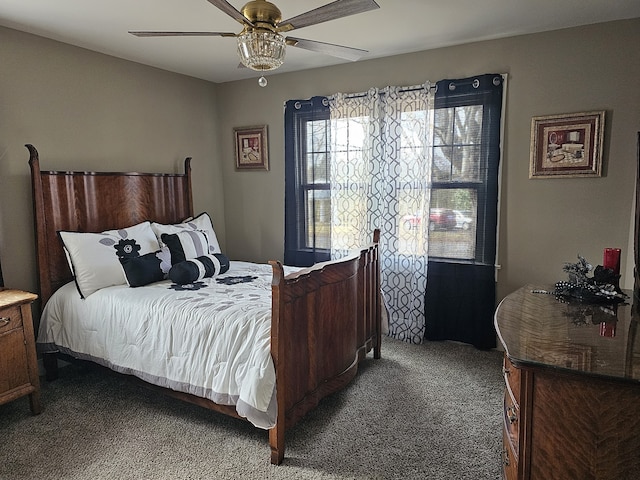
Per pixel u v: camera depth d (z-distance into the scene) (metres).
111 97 3.57
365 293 3.05
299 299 2.21
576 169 3.09
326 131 3.99
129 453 2.21
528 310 1.85
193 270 3.05
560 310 1.85
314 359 2.37
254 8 1.86
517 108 3.25
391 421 2.47
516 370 1.41
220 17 2.72
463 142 3.43
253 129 4.44
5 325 2.44
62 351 2.92
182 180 4.12
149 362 2.47
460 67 3.42
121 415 2.59
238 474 2.04
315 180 4.10
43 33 3.00
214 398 2.20
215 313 2.35
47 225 3.02
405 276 3.74
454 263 3.57
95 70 3.43
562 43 3.05
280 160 4.36
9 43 2.88
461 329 3.63
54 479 2.02
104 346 2.69
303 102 4.05
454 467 2.07
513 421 1.44
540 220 3.27
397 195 3.70
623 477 1.22
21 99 2.97
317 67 4.01
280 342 2.04
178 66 3.91
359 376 3.05
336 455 2.17
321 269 2.39
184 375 2.33
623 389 1.18
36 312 3.12
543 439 1.30
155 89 3.95
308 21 1.90
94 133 3.45
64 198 3.12
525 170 3.28
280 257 4.50
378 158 3.77
